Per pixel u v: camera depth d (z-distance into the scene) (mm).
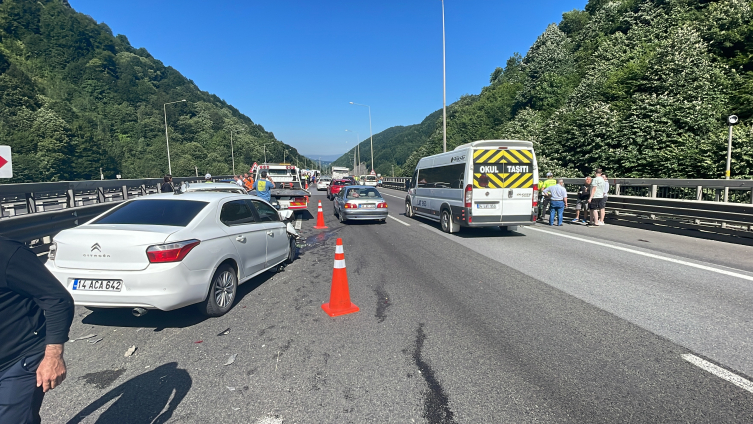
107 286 3875
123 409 2760
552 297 5156
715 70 22203
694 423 2494
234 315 4676
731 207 8773
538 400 2777
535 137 33031
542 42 61281
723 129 18484
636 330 3994
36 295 1729
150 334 4121
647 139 21625
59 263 3977
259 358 3535
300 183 18625
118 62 125438
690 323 4152
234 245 5000
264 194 11602
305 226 13281
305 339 3939
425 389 2959
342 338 3951
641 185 12148
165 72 156625
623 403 2723
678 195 11445
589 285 5684
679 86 22531
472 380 3072
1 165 7430
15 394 1702
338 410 2711
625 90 26594
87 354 3662
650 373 3123
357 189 14391
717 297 5000
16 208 15234
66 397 2926
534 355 3482
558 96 44438
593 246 8750
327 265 7336
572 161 26859
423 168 13906
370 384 3047
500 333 3992
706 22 26812
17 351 1720
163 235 4000
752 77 21969
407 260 7680
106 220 4492
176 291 3975
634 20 42750
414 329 4148
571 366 3268
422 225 13297
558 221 12531
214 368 3355
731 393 2822
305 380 3127
